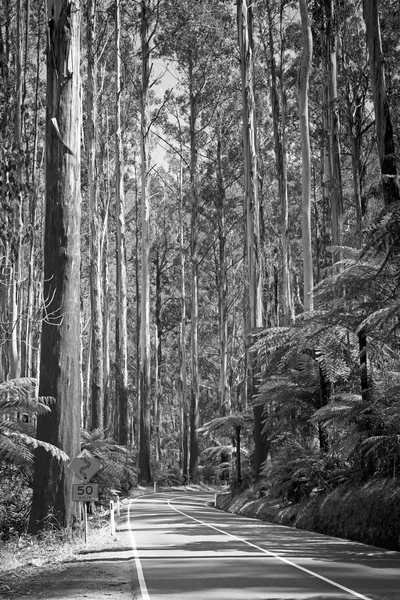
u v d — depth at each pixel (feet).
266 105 159.33
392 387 53.16
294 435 74.18
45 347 54.19
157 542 50.11
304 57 86.69
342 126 120.37
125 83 155.53
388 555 41.63
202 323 232.32
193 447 185.47
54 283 54.70
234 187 195.31
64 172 55.31
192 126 177.37
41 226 141.38
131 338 253.24
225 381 172.96
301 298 172.35
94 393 124.36
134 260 226.38
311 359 70.64
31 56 127.95
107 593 29.55
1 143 67.87
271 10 135.03
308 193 85.40
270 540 50.88
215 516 80.02
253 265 99.91
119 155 143.33
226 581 32.35
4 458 51.49
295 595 28.53
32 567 39.78
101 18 148.36
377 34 57.16
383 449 53.78
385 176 52.70
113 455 79.30
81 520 53.72
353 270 56.65
